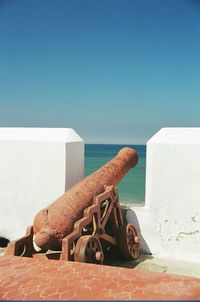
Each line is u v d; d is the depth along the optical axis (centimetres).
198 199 765
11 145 868
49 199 841
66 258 615
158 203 794
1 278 541
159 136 800
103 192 743
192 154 766
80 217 676
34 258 626
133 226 786
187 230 774
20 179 864
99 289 498
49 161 839
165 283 513
